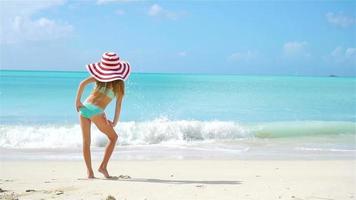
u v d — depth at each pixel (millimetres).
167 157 11047
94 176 7914
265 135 15898
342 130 17172
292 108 25078
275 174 8391
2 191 6441
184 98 29172
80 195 6195
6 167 9102
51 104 23641
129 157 10969
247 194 6391
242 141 14492
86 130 7668
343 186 7164
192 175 8188
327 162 10219
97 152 11805
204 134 15172
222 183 7266
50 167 9148
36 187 6762
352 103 28656
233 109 23672
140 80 62594
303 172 8695
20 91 31250
